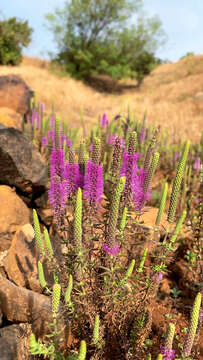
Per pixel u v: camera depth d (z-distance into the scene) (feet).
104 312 1.86
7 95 5.75
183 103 12.13
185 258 2.85
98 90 20.13
